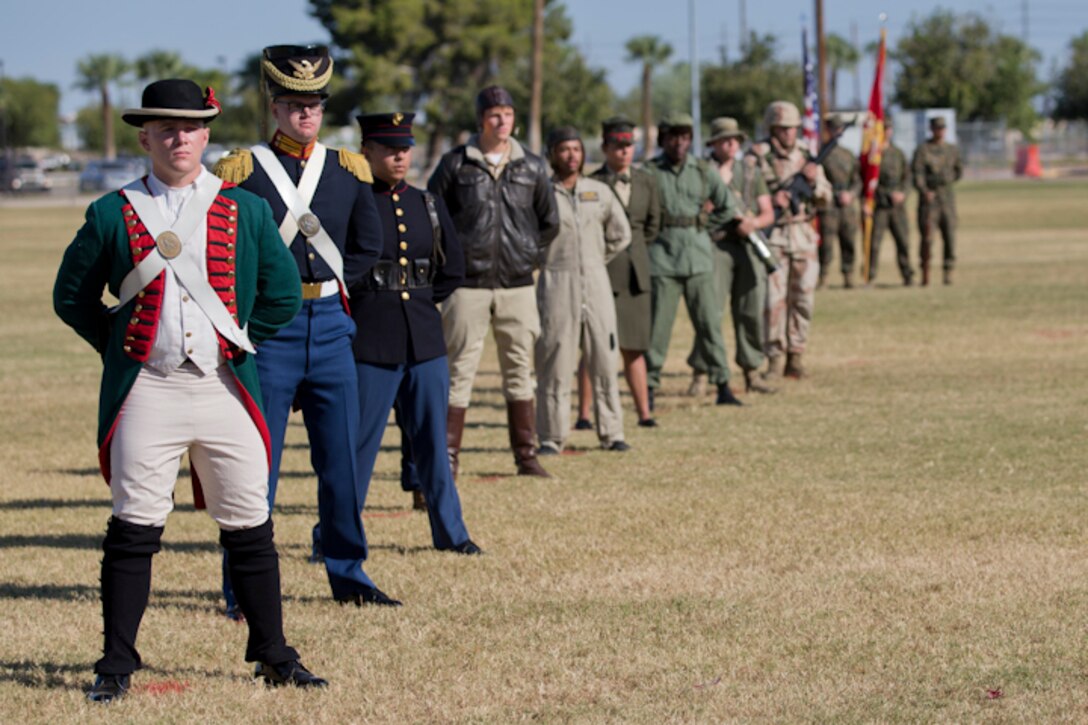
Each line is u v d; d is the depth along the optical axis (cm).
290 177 725
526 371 1121
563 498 1041
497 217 1073
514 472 1157
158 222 593
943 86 10356
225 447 609
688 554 865
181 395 600
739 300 1545
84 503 1077
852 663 655
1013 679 630
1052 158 11394
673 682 633
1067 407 1402
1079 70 11906
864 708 595
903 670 644
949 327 2094
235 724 585
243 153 721
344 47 11388
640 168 1329
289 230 717
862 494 1030
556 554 870
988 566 819
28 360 1980
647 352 1417
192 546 921
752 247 1523
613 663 661
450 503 874
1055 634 693
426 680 641
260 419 615
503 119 1066
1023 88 10931
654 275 1429
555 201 1106
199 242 597
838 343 1961
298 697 619
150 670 659
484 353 2002
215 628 728
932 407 1428
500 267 1084
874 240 2727
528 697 618
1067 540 880
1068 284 2658
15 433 1409
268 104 742
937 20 10481
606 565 841
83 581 835
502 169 1077
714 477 1112
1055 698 604
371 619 738
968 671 641
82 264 595
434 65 11238
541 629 715
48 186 9638
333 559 768
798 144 1650
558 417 1225
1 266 3653
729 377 1487
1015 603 744
